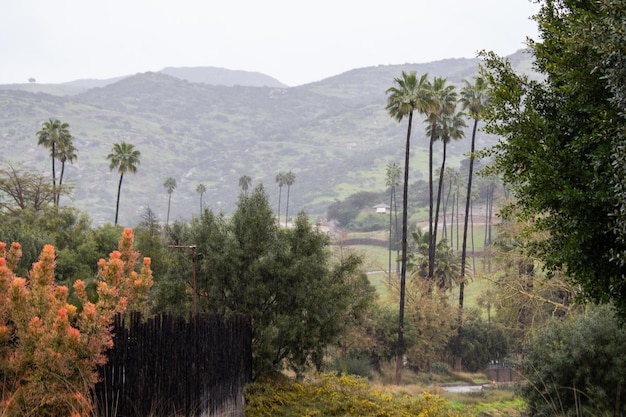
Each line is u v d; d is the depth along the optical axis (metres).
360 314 23.52
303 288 21.50
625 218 8.50
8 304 7.98
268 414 16.39
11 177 59.50
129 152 77.69
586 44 9.15
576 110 10.14
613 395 17.58
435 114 55.50
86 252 38.78
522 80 11.33
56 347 7.82
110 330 9.75
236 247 21.53
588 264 9.66
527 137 10.45
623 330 17.30
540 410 19.30
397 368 49.84
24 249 31.44
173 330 12.34
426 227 174.75
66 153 76.75
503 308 40.25
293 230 22.86
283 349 22.25
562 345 18.69
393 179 159.25
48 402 7.74
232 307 21.48
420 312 57.50
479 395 38.59
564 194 9.34
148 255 29.98
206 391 13.70
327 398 19.28
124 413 10.59
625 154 8.46
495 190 174.38
